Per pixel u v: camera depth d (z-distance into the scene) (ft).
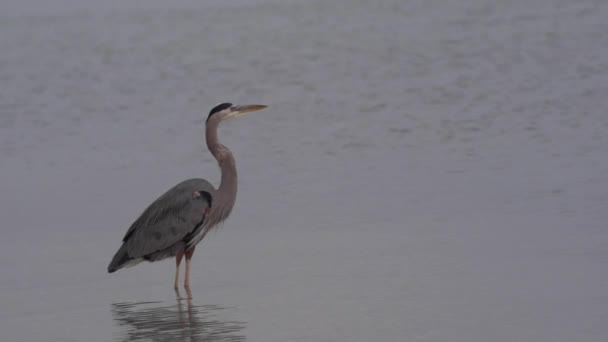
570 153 57.52
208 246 42.91
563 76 84.53
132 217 49.03
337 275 36.81
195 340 30.27
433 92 82.28
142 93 89.71
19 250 43.68
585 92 76.84
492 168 55.06
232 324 31.76
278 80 92.94
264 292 35.32
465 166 56.08
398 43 110.01
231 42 116.47
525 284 34.09
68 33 127.54
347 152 62.18
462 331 29.55
